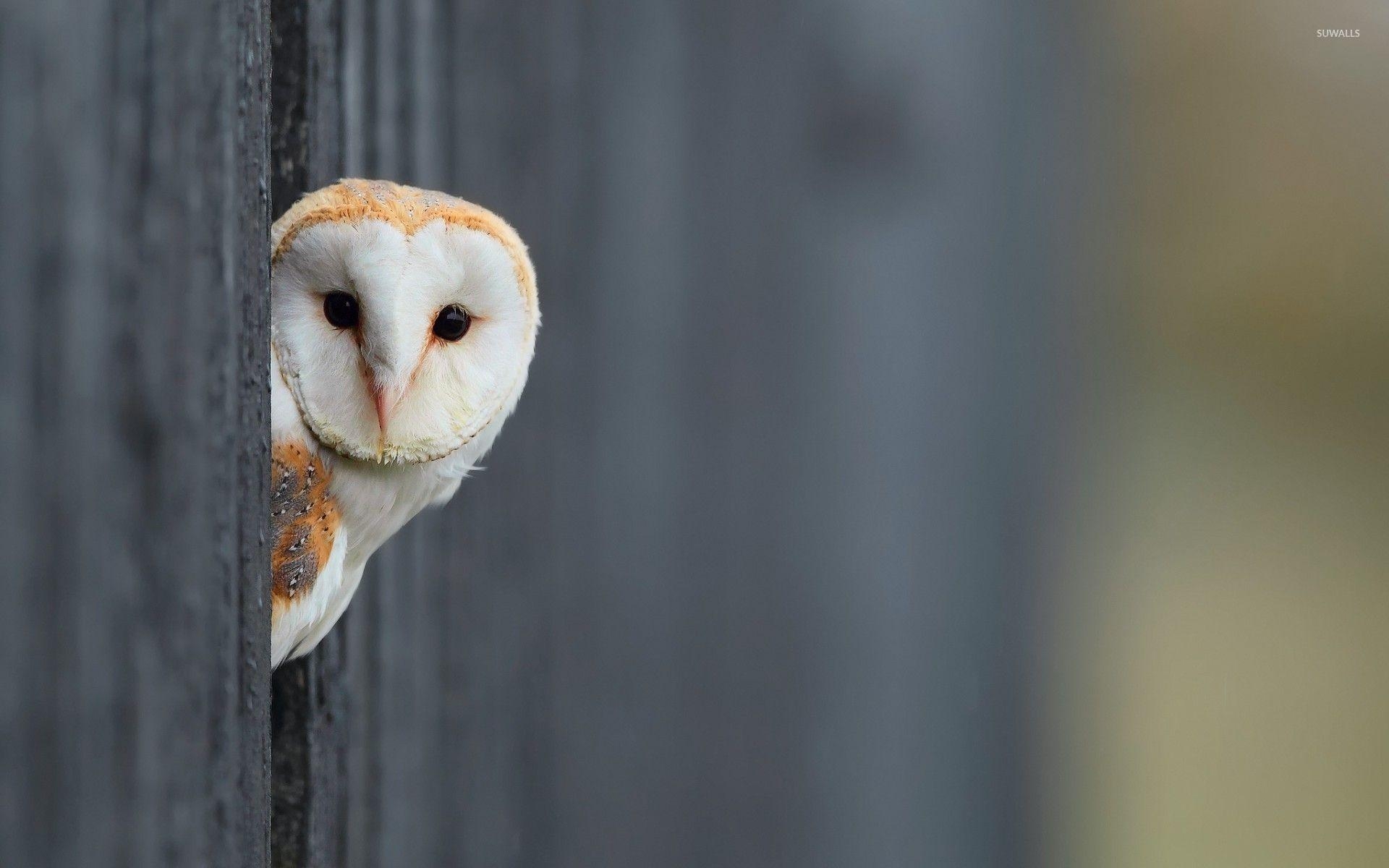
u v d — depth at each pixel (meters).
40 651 2.13
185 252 2.14
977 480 2.41
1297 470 3.66
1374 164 3.51
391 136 2.34
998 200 2.41
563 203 2.38
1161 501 3.57
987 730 2.41
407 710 2.34
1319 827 3.14
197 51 2.14
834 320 2.39
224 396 2.15
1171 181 3.38
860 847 2.40
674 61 2.38
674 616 2.39
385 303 2.35
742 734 2.39
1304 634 3.39
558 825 2.37
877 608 2.40
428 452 2.37
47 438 2.13
